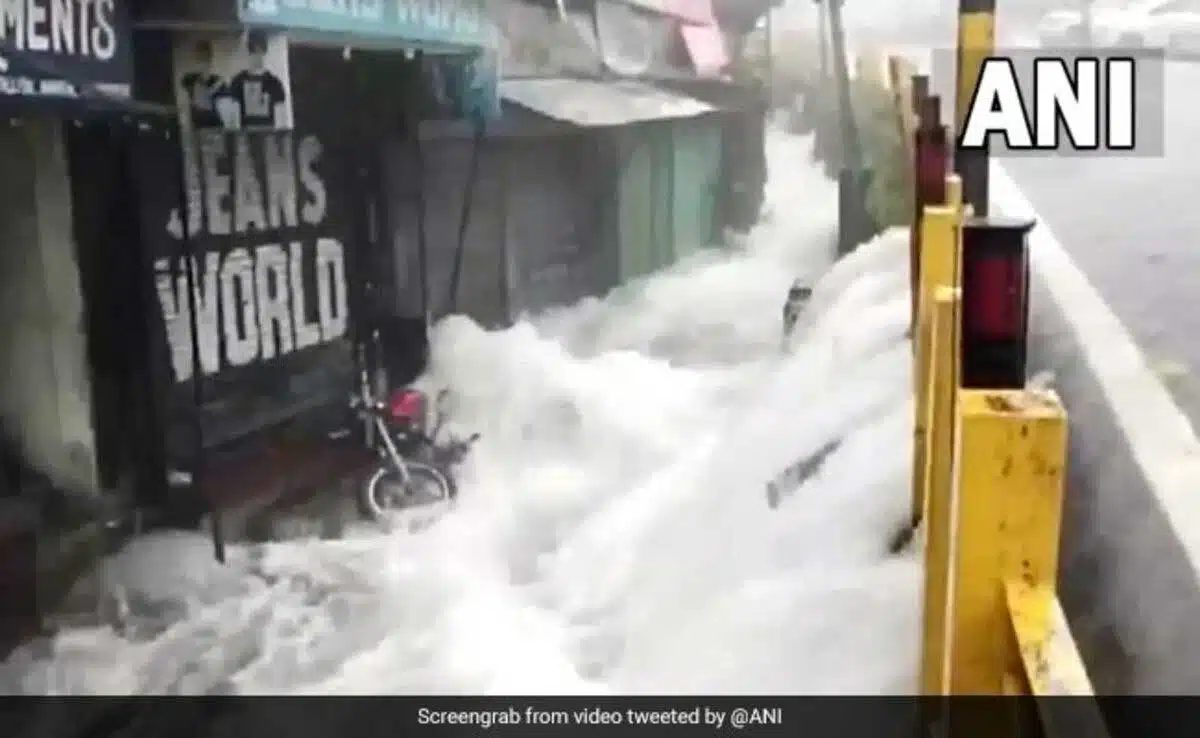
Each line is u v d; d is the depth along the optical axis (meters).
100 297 4.58
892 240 5.13
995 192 4.70
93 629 3.90
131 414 4.65
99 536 4.36
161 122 4.54
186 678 3.62
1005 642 1.80
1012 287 1.89
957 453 1.80
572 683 3.23
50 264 4.47
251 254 5.17
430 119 5.74
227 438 4.90
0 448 4.37
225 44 4.70
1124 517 2.84
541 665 3.26
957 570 1.81
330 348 5.27
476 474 4.38
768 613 3.15
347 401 4.93
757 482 3.80
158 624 3.91
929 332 3.07
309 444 4.85
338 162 5.52
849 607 3.05
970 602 1.81
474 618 3.65
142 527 4.50
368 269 5.54
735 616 3.20
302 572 4.11
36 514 4.24
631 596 3.57
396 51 5.67
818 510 3.47
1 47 3.63
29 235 4.43
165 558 4.28
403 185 5.61
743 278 5.12
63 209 4.47
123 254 4.64
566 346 5.03
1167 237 4.25
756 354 4.68
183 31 4.65
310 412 4.98
